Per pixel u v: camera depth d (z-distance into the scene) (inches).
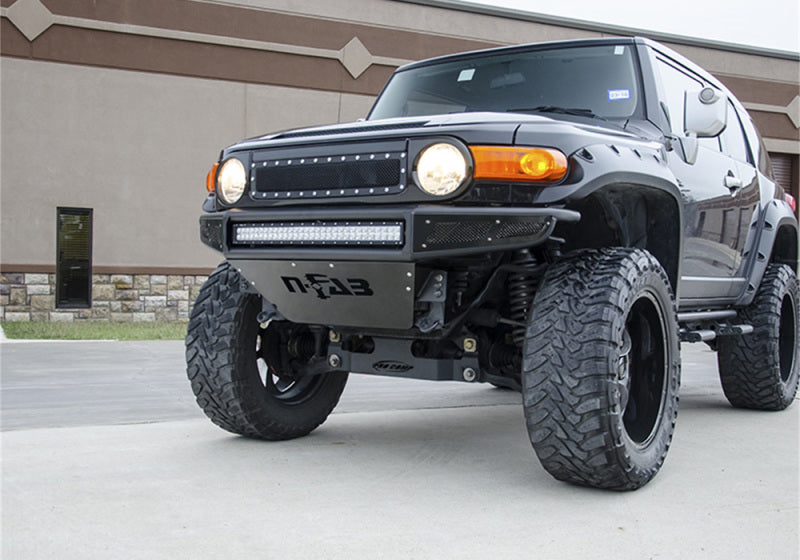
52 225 462.3
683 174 144.9
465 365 119.6
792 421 170.2
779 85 658.8
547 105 146.1
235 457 126.6
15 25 450.6
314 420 143.8
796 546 88.1
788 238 210.4
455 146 103.7
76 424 153.5
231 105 498.6
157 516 95.3
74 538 87.0
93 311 472.7
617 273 107.5
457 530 92.0
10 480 110.4
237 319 130.8
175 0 482.9
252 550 84.2
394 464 123.7
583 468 104.8
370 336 130.6
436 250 103.7
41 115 458.3
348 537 88.9
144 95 479.2
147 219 482.9
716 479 117.7
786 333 194.2
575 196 102.5
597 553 85.0
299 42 510.3
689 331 152.4
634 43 147.9
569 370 102.3
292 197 114.3
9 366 252.7
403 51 534.9
